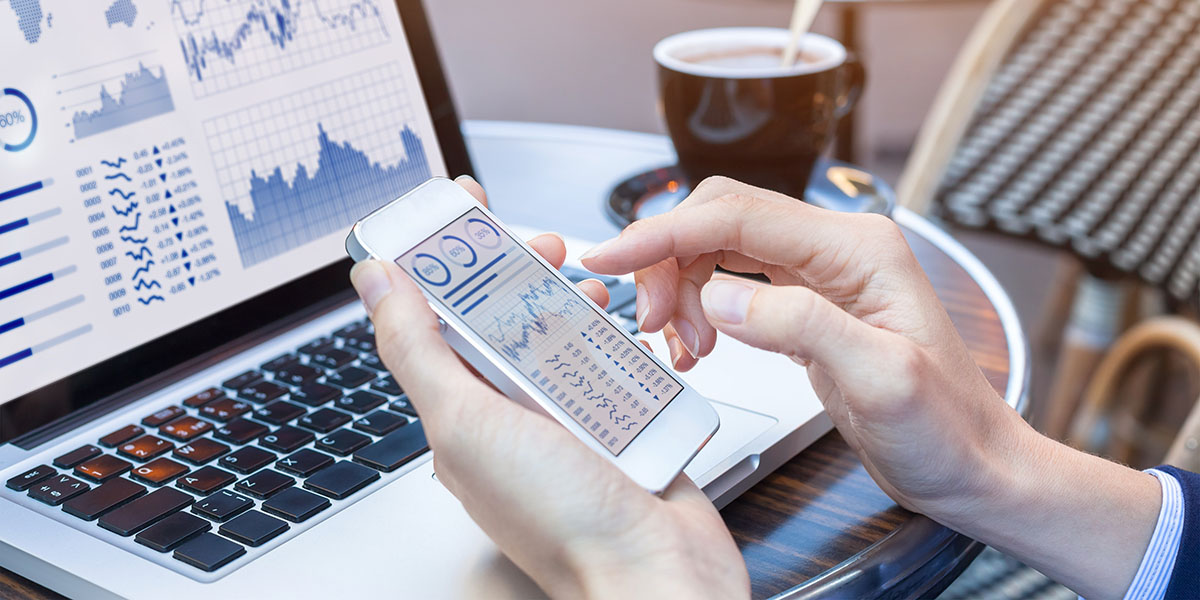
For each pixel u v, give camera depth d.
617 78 2.96
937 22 3.32
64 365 0.52
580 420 0.40
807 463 0.50
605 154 0.96
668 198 0.80
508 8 3.47
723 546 0.38
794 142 0.73
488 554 0.41
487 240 0.46
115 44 0.55
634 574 0.35
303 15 0.64
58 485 0.46
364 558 0.41
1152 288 1.19
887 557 0.42
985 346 0.62
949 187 1.21
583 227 0.78
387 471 0.46
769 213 0.45
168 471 0.47
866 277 0.45
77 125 0.53
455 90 2.89
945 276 0.72
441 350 0.36
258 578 0.39
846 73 0.77
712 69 0.73
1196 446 0.75
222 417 0.51
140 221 0.55
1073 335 1.37
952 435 0.41
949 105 1.19
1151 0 1.12
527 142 1.01
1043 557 0.46
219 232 0.58
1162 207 1.15
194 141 0.58
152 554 0.41
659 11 3.41
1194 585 0.44
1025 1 1.15
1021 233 1.23
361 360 0.57
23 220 0.51
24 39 0.52
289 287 0.61
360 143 0.66
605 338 0.44
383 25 0.68
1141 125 1.15
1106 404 1.13
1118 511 0.45
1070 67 1.16
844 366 0.39
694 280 0.50
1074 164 1.18
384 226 0.44
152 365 0.55
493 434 0.34
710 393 0.52
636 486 0.36
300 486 0.45
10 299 0.50
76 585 0.40
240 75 0.61
